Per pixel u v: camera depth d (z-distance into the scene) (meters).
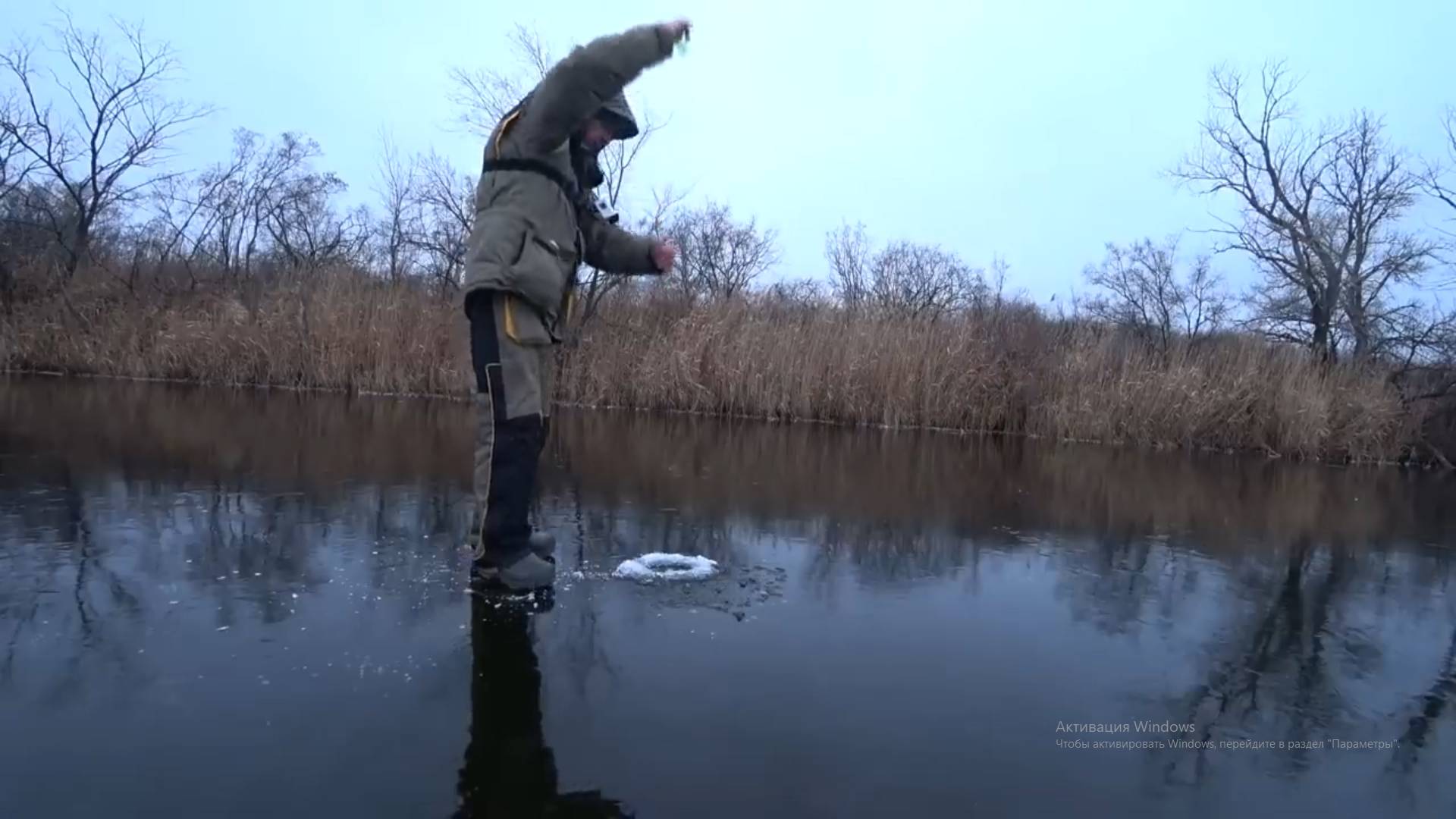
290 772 1.48
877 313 12.68
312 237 19.62
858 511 4.35
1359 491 7.46
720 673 2.02
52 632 2.02
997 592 2.91
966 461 7.59
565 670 1.99
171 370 11.75
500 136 2.55
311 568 2.65
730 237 25.84
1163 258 21.33
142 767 1.47
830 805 1.48
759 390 11.55
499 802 1.43
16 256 14.00
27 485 3.67
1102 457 9.13
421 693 1.82
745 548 3.33
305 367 11.66
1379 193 16.69
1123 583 3.13
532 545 2.82
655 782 1.53
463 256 15.19
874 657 2.20
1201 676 2.19
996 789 1.56
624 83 2.47
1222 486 6.91
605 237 2.88
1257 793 1.60
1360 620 2.78
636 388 11.86
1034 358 12.15
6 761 1.47
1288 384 11.48
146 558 2.65
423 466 4.80
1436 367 12.82
